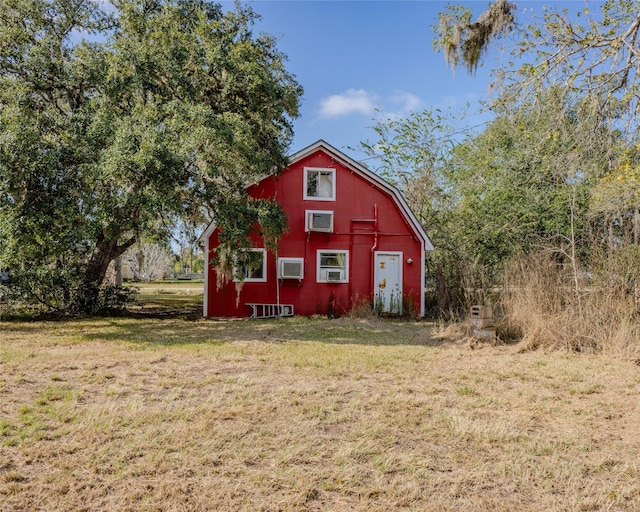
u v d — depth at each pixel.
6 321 13.69
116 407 5.44
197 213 15.62
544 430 5.05
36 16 12.92
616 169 8.95
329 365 8.00
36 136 11.05
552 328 9.84
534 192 17.78
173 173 11.36
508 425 5.11
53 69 12.10
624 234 10.59
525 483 3.79
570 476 3.92
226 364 7.98
